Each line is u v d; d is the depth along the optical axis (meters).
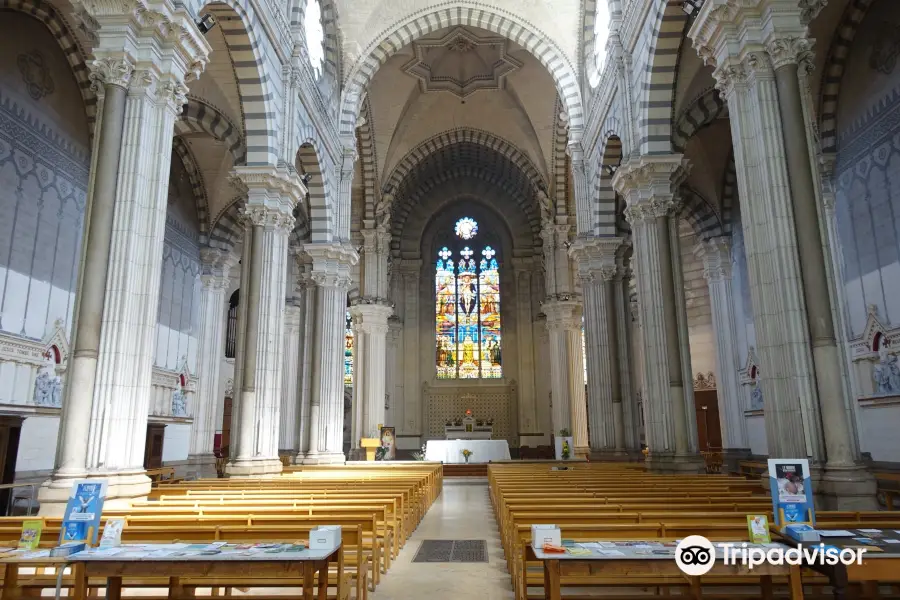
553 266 31.66
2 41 14.03
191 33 10.33
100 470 8.59
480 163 37.84
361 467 19.22
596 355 21.17
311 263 21.67
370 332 31.48
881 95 15.26
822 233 9.03
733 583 6.36
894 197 14.88
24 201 14.59
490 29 24.23
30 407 14.52
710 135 21.59
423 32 24.23
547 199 32.06
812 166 9.18
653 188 15.51
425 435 37.50
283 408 29.33
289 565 4.71
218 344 24.88
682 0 13.40
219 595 6.57
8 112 14.15
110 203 9.35
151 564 4.73
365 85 24.20
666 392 14.77
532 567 6.84
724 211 23.12
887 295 15.17
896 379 14.92
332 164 22.22
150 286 9.57
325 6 22.17
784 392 8.90
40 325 15.01
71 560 4.75
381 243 32.19
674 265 15.43
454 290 39.72
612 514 6.84
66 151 16.20
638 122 16.09
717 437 27.52
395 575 8.03
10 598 5.83
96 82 9.74
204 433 23.92
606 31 20.14
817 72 16.66
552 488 10.16
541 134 31.17
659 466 14.46
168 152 10.06
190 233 23.98
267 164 15.48
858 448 8.63
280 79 16.50
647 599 6.09
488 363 38.66
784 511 5.33
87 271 9.12
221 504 8.13
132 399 9.16
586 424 30.06
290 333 30.02
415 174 36.22
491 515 14.45
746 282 21.97
